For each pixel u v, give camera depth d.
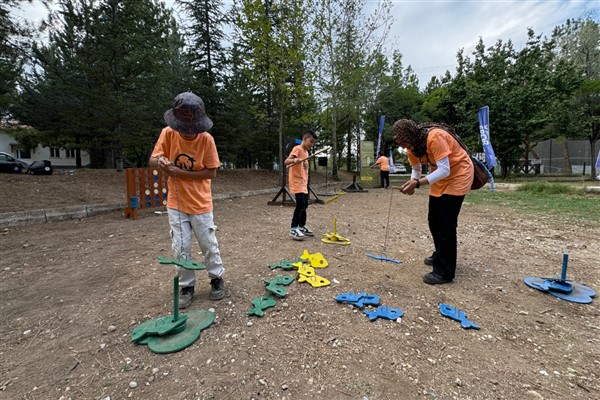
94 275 3.25
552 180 18.56
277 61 11.93
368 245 4.40
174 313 2.16
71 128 13.23
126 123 11.22
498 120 18.17
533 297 2.77
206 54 13.56
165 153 2.49
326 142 22.17
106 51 10.22
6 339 2.14
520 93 17.75
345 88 16.02
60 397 1.62
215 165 2.52
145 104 11.69
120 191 8.70
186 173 2.39
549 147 27.64
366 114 21.52
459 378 1.74
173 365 1.83
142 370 1.80
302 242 4.49
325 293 2.76
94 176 10.01
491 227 5.73
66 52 13.41
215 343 2.03
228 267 3.40
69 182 8.73
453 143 2.91
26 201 6.87
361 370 1.79
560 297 2.75
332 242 4.49
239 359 1.87
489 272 3.36
